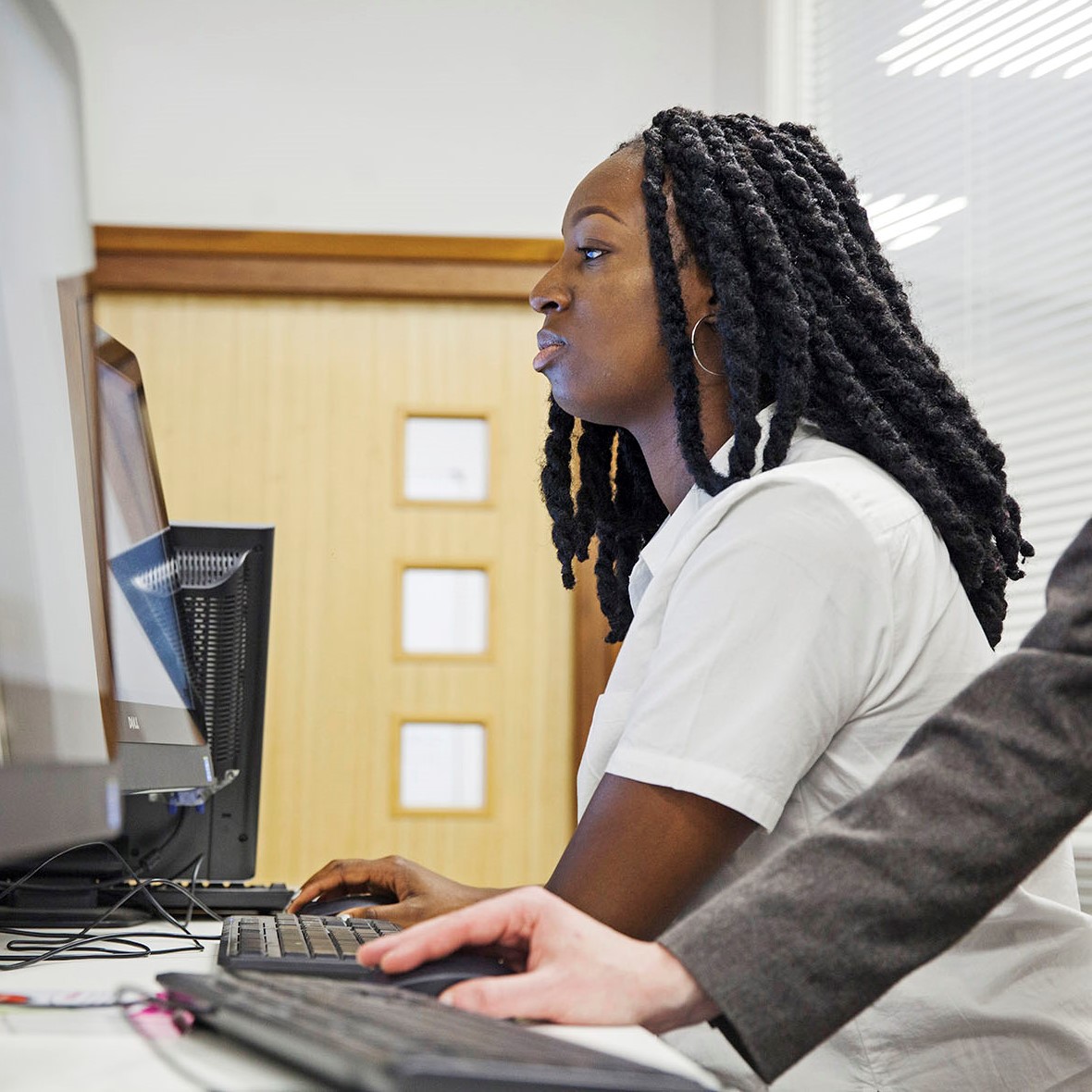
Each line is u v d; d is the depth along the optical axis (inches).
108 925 45.7
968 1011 32.8
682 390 42.2
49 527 26.2
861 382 40.7
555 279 45.1
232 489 109.6
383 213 111.2
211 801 57.7
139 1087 17.8
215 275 110.0
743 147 43.7
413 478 111.2
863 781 34.4
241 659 57.4
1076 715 24.6
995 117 85.7
